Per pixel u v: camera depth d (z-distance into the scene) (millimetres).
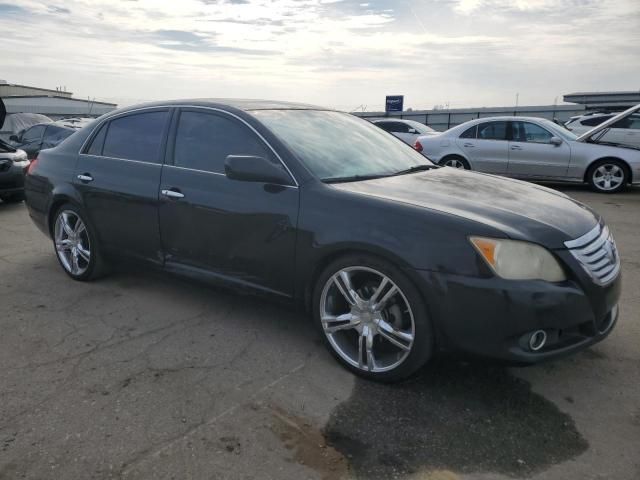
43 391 2967
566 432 2613
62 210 4762
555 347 2750
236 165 3260
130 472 2320
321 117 4109
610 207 8594
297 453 2449
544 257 2699
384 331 2965
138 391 2967
